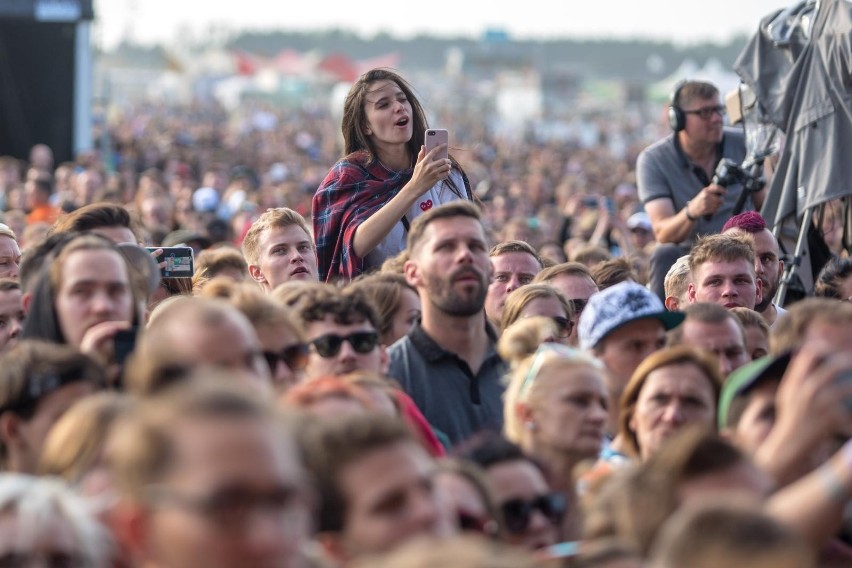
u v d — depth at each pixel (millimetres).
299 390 10320
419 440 11227
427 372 13984
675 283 18016
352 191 17547
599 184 67062
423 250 13914
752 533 7113
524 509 10133
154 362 9359
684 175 22328
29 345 10648
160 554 7141
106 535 8453
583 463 11461
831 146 20438
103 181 45750
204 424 7090
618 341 13539
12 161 47000
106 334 11812
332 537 8430
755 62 21422
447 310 13820
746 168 21266
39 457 10375
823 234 21641
